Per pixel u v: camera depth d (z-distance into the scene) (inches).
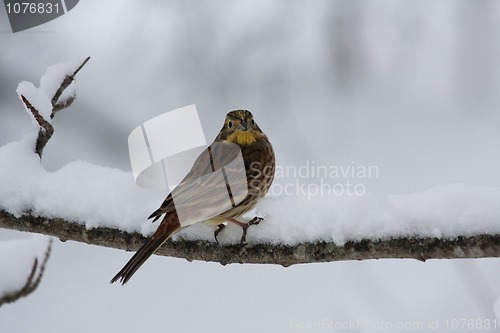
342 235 272.8
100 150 529.3
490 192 264.4
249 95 546.6
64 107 323.0
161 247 300.2
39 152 311.3
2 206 297.9
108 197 300.0
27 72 547.5
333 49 555.5
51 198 298.8
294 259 281.9
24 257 298.7
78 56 554.6
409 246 265.1
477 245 257.9
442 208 264.7
